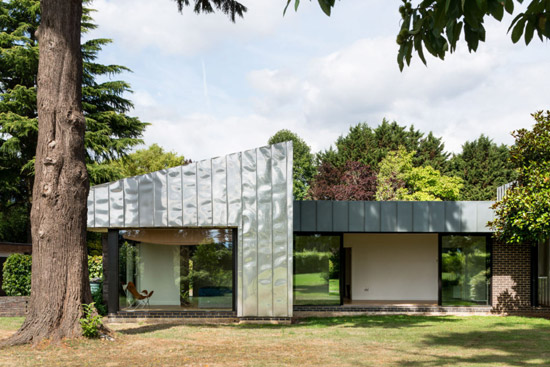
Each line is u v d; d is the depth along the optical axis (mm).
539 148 15969
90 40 27672
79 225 10055
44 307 9648
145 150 43250
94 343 9633
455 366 8047
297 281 17109
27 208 27797
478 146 46438
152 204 14383
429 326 13633
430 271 20172
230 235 14609
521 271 17484
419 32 3180
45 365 7984
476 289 17641
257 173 14234
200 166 14336
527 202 14766
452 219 17109
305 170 54312
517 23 2828
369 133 46875
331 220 16922
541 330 12836
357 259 20219
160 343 10102
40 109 9969
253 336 11375
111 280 14586
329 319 15609
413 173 39719
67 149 9953
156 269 14742
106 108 28734
